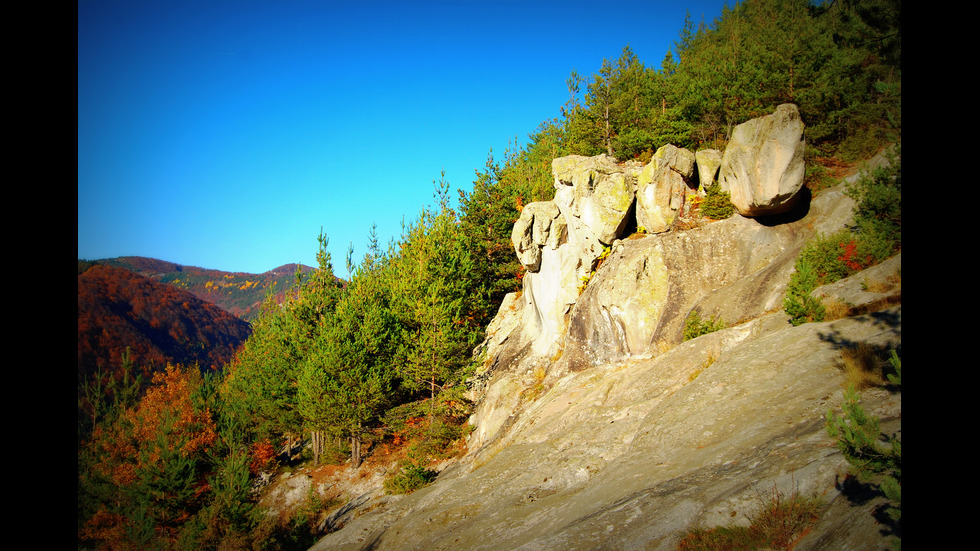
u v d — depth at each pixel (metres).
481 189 43.66
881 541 5.86
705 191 23.33
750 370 13.57
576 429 17.30
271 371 40.47
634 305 22.12
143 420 35.38
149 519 25.88
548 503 13.74
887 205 15.66
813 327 13.95
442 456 29.59
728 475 9.64
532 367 27.62
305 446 45.47
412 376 31.97
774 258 20.25
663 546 8.48
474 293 39.69
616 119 36.09
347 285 44.16
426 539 14.94
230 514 25.45
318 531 27.83
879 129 22.28
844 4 11.96
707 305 20.02
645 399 16.72
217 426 36.41
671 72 43.19
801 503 7.69
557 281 28.14
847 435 6.76
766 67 29.88
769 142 19.83
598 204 25.77
